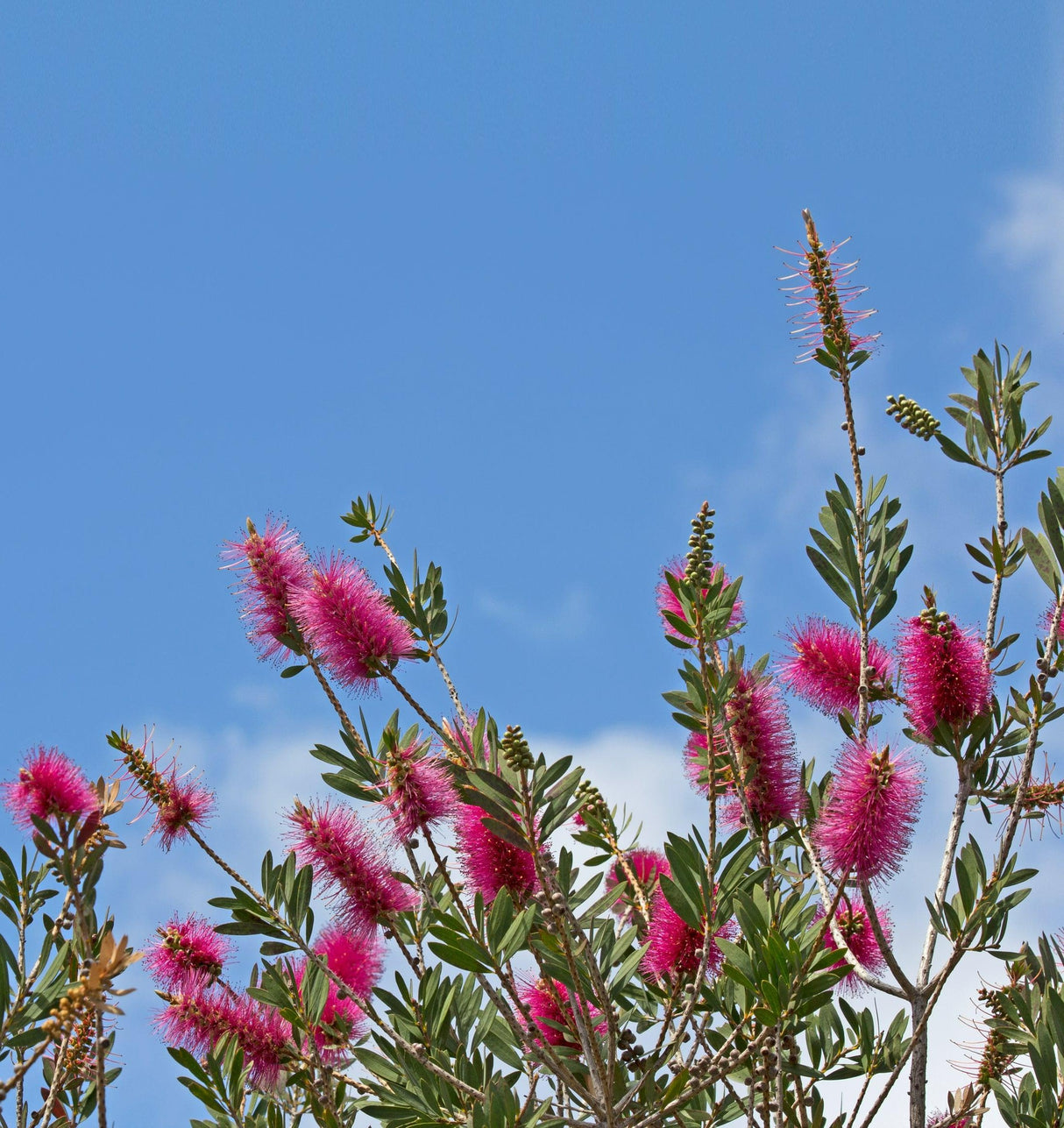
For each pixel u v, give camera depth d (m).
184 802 2.64
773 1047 2.56
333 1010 2.65
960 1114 2.67
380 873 2.59
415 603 2.77
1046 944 2.67
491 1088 2.48
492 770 2.52
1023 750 2.64
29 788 2.48
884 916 2.71
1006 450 2.71
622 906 2.73
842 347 2.64
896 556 2.67
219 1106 2.61
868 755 2.54
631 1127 2.50
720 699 2.56
